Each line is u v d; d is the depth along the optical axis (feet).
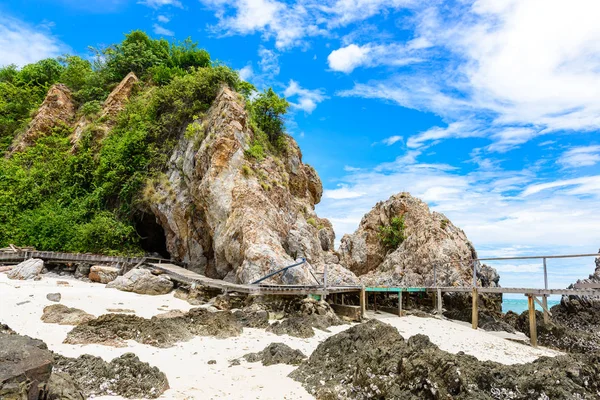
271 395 28.17
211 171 85.56
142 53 136.67
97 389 26.16
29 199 103.76
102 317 42.29
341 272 93.91
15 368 17.88
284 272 71.97
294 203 109.91
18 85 142.51
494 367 26.48
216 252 83.25
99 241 94.17
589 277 96.99
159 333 40.88
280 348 37.86
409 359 26.61
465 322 82.99
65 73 141.59
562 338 67.56
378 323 40.22
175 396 26.94
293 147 121.80
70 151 113.91
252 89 115.34
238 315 55.88
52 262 82.43
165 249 113.19
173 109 106.83
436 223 117.08
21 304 49.57
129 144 102.73
